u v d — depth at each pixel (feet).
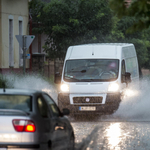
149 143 74.28
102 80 116.57
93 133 84.58
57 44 215.51
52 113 57.16
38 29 216.95
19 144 49.32
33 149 49.55
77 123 102.89
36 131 49.93
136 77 143.43
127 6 47.80
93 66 120.47
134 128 93.09
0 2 193.67
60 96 115.55
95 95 113.39
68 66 121.90
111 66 120.26
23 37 130.00
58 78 124.36
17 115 50.11
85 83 115.65
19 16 207.41
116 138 79.15
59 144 56.49
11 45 202.80
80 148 67.77
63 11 205.87
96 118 113.80
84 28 203.62
